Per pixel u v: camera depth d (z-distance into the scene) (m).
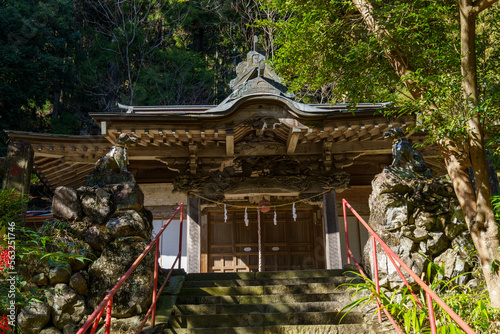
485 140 5.32
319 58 6.18
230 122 8.40
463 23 4.60
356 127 8.27
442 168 10.44
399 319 4.78
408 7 4.96
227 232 11.31
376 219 5.72
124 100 21.58
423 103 4.82
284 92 9.95
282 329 4.90
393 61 5.46
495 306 4.20
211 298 5.70
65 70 22.33
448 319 4.25
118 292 5.10
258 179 9.74
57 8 22.75
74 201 5.57
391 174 5.79
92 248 5.37
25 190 6.86
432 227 5.49
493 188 6.91
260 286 5.95
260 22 6.63
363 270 6.12
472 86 4.57
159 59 23.64
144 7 24.98
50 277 5.01
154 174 10.43
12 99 20.86
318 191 9.68
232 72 24.95
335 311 5.31
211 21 24.94
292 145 9.10
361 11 5.54
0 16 19.94
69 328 4.84
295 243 11.20
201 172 9.80
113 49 22.92
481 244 4.44
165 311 5.33
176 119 8.23
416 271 5.21
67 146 9.01
